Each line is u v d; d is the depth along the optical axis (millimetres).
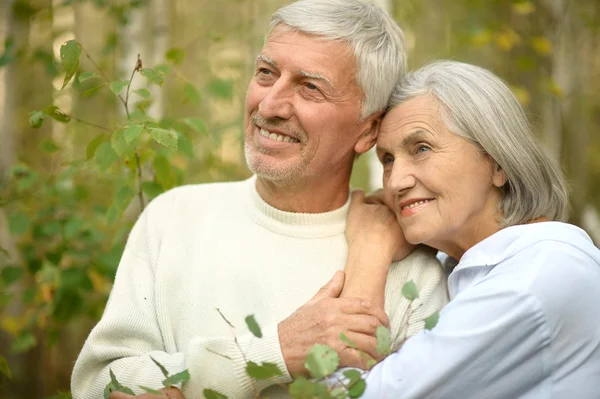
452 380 1865
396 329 2127
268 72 2205
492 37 5695
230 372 1914
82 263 3615
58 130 5605
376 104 2215
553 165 2256
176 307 2213
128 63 4820
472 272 2115
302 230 2264
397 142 2123
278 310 2156
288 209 2289
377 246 2188
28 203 3709
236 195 2428
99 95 5223
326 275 2211
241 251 2250
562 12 6355
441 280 2270
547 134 6367
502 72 6910
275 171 2178
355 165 5203
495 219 2174
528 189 2154
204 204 2398
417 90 2146
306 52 2129
